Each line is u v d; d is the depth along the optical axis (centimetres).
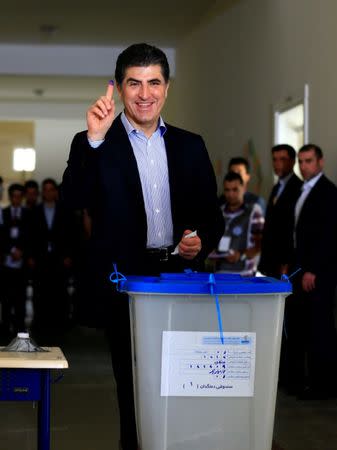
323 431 538
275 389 314
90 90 1694
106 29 1321
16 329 1154
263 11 968
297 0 848
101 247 365
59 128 2086
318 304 671
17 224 1162
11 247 1156
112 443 504
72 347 949
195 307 306
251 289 304
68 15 1233
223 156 1166
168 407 308
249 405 311
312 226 675
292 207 713
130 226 365
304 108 817
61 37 1381
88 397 650
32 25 1295
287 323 685
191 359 307
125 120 371
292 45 864
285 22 888
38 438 323
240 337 308
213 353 308
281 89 903
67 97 1816
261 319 309
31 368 321
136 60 354
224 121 1154
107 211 364
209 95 1234
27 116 1917
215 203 381
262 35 973
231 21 1110
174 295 304
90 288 368
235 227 786
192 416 309
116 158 363
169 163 371
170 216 374
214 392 309
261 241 746
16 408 606
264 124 966
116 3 1162
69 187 359
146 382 308
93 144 353
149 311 306
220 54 1169
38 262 1173
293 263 705
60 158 2089
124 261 365
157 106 360
